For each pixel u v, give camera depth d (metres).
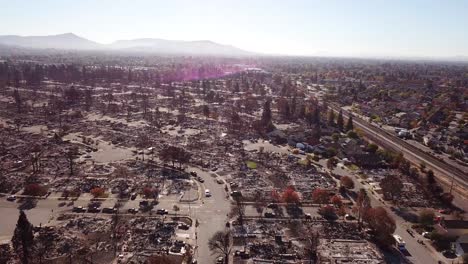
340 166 177.62
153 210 126.50
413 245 110.06
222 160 179.75
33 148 189.12
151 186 145.50
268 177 160.12
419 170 173.00
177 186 146.88
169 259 95.62
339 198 134.00
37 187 135.75
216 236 110.69
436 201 141.38
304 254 103.19
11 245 102.75
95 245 104.00
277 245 107.12
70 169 160.50
